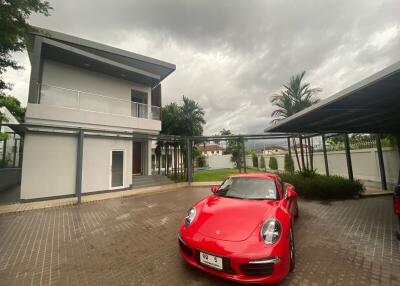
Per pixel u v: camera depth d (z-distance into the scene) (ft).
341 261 10.33
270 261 7.66
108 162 35.29
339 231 14.61
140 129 40.91
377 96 15.38
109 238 14.14
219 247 8.03
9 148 46.29
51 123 30.58
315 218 17.88
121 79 43.04
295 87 52.60
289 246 8.96
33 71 29.78
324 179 27.40
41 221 18.56
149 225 16.96
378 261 10.27
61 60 35.12
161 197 29.94
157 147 55.57
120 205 25.11
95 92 39.19
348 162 30.40
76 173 31.12
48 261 10.88
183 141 49.14
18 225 17.35
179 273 9.43
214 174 67.05
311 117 20.85
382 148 33.12
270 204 10.78
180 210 22.02
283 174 33.94
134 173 45.75
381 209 20.26
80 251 12.08
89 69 38.55
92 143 33.76
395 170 31.24
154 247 12.50
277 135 42.39
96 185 33.63
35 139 28.91
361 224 15.99
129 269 9.92
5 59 21.44
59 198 29.91
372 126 27.09
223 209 10.31
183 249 9.44
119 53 39.63
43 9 19.84
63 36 33.58
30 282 8.99
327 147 46.19
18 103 65.57
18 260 11.02
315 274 9.20
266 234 8.30
